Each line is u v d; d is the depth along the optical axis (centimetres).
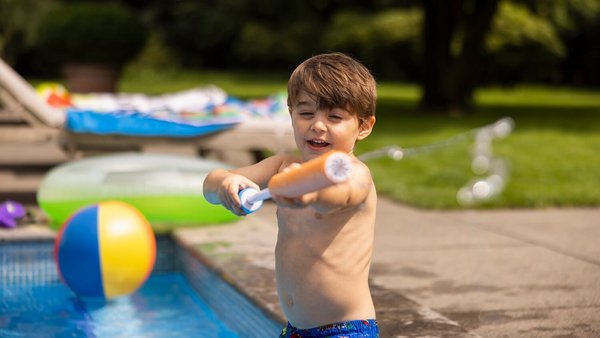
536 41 2420
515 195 792
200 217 596
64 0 2264
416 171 971
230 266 461
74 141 715
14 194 706
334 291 266
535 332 374
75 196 584
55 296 492
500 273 498
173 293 513
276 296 394
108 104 952
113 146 727
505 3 2461
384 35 2723
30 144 708
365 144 1205
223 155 790
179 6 3259
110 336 414
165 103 964
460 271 504
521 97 2422
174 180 588
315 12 3136
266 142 760
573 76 3003
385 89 2594
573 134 1392
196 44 3238
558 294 447
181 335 419
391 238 611
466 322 392
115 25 1573
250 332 402
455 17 1775
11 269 548
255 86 2508
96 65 1581
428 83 1811
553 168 983
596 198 777
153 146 734
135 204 579
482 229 649
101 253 451
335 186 233
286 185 213
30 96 710
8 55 2320
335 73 258
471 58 1770
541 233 633
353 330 266
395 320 358
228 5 3219
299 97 261
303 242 269
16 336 409
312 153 262
